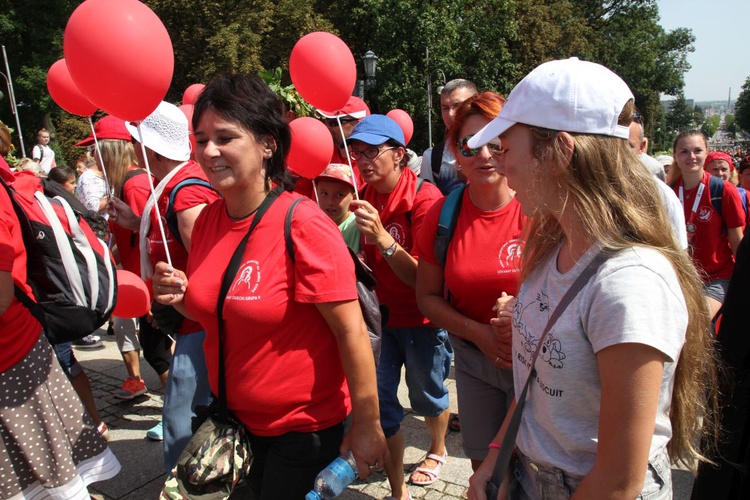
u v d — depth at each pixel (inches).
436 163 181.8
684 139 167.3
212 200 99.0
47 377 88.7
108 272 99.0
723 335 68.2
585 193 48.3
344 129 161.9
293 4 932.0
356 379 71.3
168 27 903.7
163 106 106.6
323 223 70.8
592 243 49.1
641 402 43.5
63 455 88.4
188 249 98.4
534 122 49.6
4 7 989.8
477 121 88.4
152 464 133.0
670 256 48.8
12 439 85.0
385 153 114.3
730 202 163.0
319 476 69.1
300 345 71.4
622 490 44.6
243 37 867.4
